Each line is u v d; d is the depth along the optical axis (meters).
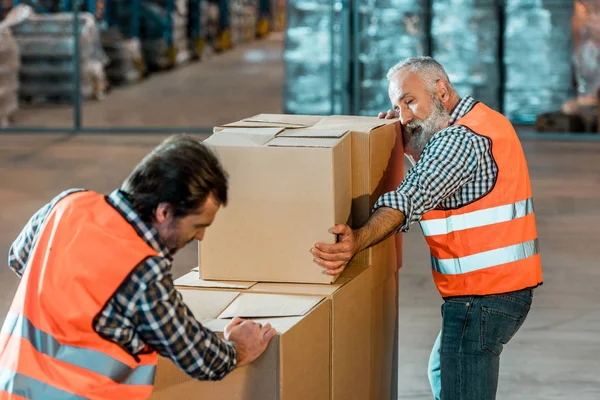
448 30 11.54
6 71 12.54
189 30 23.48
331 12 11.28
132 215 2.10
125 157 10.23
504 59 11.77
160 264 2.06
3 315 5.26
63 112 14.12
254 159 2.69
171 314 2.07
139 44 18.70
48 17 14.52
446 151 2.76
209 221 2.13
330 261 2.67
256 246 2.75
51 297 2.07
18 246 2.32
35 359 2.10
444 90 2.92
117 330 2.06
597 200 8.03
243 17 30.80
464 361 2.89
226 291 2.71
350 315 2.80
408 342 4.93
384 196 2.71
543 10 11.54
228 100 15.92
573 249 6.58
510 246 2.87
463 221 2.87
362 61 11.41
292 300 2.59
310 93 11.59
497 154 2.83
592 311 5.37
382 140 3.01
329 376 2.68
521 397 4.28
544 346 4.87
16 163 9.80
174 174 2.04
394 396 3.45
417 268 6.24
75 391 2.07
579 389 4.36
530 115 11.79
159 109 14.66
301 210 2.69
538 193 8.30
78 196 2.21
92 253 2.06
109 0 18.38
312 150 2.65
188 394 2.44
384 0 11.27
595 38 11.49
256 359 2.37
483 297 2.90
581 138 11.02
